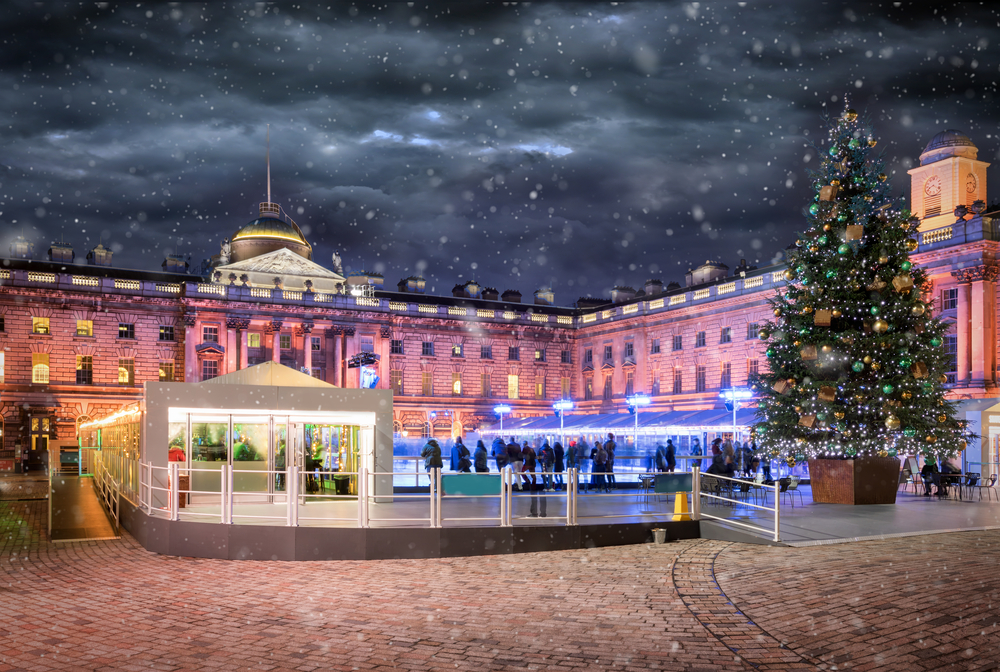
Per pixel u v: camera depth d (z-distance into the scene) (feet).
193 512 68.95
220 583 51.39
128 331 266.98
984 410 141.90
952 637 33.35
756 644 34.42
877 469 87.35
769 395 94.84
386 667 32.14
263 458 88.99
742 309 244.01
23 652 35.24
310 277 303.07
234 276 281.33
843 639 34.19
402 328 301.43
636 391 286.25
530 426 275.39
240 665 32.71
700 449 144.56
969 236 168.35
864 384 87.97
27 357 253.03
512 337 317.63
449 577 51.93
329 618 40.45
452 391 306.96
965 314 168.76
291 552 60.95
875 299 87.97
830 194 88.07
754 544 63.00
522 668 31.78
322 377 287.69
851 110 90.43
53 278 256.32
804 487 111.96
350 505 83.35
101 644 36.29
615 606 41.91
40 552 67.97
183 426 85.61
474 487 63.77
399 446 212.84
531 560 58.80
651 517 70.44
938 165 186.80
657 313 278.67
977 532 65.21
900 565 48.73
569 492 65.36
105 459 121.39
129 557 64.03
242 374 90.02
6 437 249.14
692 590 45.50
